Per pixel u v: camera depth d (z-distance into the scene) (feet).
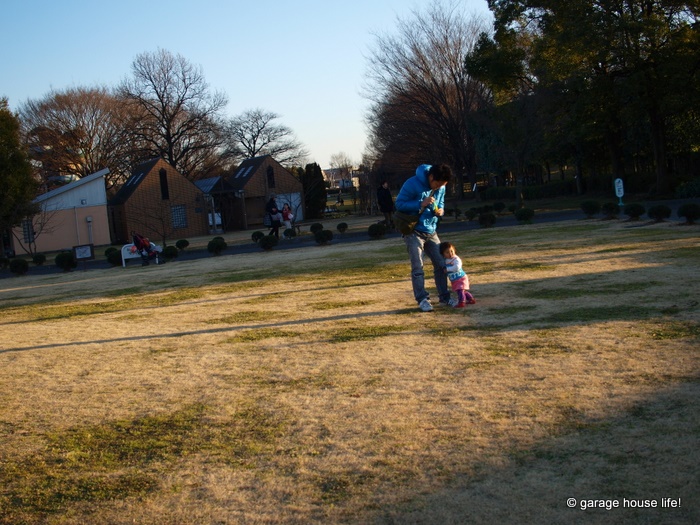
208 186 169.48
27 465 13.41
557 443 12.15
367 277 39.63
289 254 67.41
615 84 100.37
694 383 14.55
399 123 165.48
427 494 10.73
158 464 12.95
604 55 93.50
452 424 13.56
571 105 107.96
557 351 18.19
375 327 23.67
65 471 12.96
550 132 107.04
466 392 15.44
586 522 9.50
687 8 94.58
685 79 92.02
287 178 178.81
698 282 26.73
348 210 201.87
